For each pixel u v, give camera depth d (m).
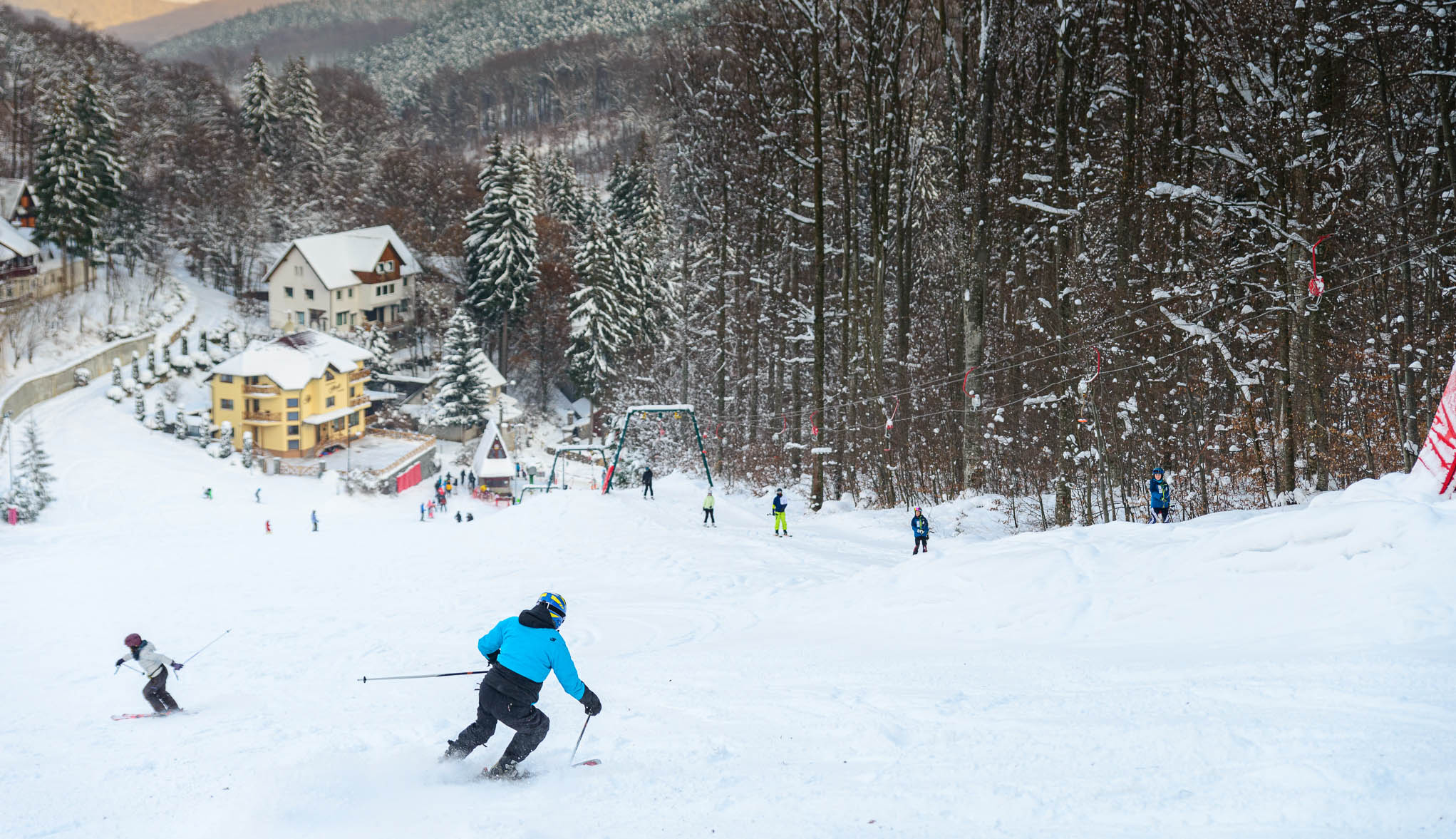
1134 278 30.31
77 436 69.88
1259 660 8.29
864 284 43.84
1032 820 5.26
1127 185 27.98
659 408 43.91
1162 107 30.52
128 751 9.76
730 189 51.41
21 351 77.19
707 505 35.53
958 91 36.47
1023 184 34.72
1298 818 4.84
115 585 31.77
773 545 29.28
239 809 6.37
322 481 73.31
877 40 35.50
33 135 111.75
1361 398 28.38
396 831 5.89
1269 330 27.53
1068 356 28.52
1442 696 6.37
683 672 11.72
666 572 26.30
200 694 15.12
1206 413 32.34
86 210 89.12
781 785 6.37
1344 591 9.70
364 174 133.88
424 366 107.56
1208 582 11.43
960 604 14.05
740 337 54.53
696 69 50.03
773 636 15.17
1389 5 21.19
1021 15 35.25
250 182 111.75
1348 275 25.27
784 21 38.50
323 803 6.49
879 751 7.05
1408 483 11.98
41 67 119.25
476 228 94.25
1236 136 26.97
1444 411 11.52
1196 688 7.60
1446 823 4.53
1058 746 6.60
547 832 5.69
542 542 34.00
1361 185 25.33
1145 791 5.48
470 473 80.50
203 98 139.25
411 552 36.00
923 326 45.25
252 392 76.62
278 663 18.06
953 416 37.75
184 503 61.47
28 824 6.89
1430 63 23.25
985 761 6.47
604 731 8.55
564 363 102.12
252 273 115.62
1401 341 25.67
